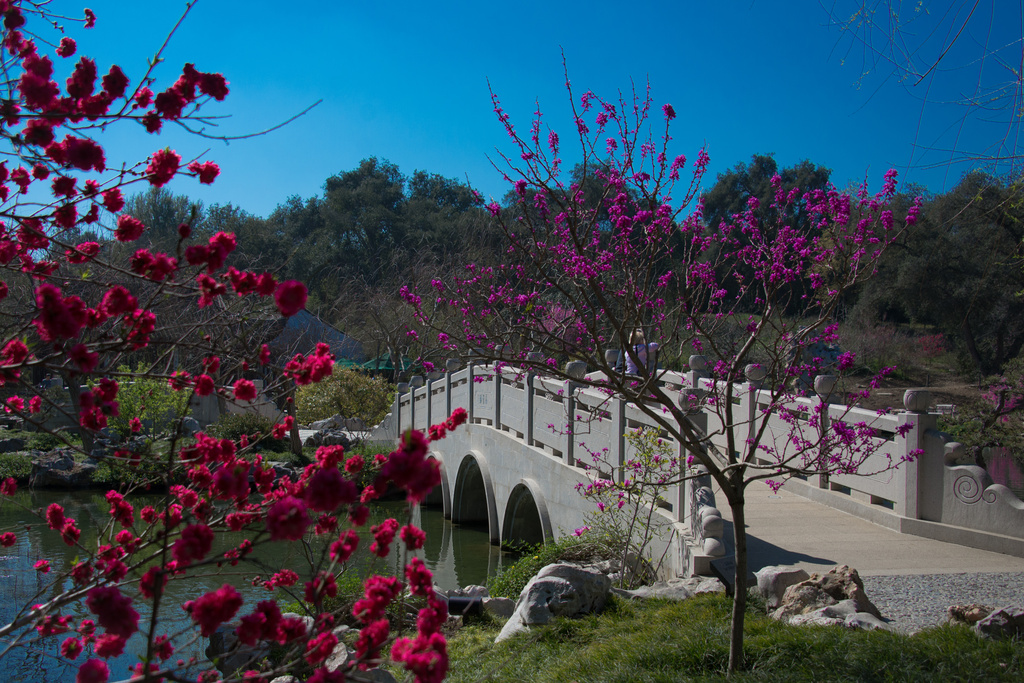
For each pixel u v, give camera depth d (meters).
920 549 7.47
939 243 21.47
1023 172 5.84
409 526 2.56
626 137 4.48
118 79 2.42
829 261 4.51
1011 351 25.33
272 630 2.25
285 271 38.69
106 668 2.15
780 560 7.11
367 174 50.88
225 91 2.46
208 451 2.96
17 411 3.01
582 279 4.78
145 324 2.54
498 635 6.99
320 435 22.44
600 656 5.22
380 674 5.28
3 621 7.30
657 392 4.33
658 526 8.75
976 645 4.40
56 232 3.24
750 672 4.44
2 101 2.21
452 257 22.25
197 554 2.07
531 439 13.07
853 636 4.70
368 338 28.41
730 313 5.05
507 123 4.38
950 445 7.80
